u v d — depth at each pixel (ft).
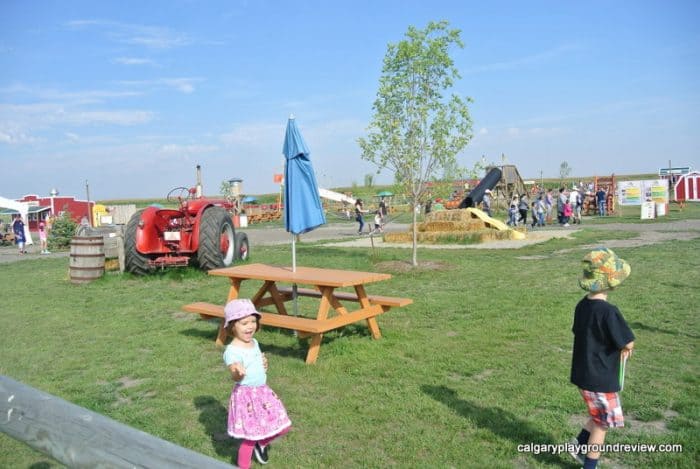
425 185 42.83
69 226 82.07
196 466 5.55
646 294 28.81
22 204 98.78
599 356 11.34
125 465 6.15
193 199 44.21
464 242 63.52
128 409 15.56
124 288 36.96
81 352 21.76
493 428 13.78
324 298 20.24
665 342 20.62
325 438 13.55
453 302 28.81
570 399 15.47
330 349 20.99
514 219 89.92
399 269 41.11
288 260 48.42
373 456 12.53
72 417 7.08
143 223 40.24
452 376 17.88
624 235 63.57
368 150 42.78
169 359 20.51
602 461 12.14
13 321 27.50
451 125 41.34
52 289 37.50
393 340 21.84
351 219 144.36
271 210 154.20
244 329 12.32
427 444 13.01
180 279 39.63
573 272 37.29
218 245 40.34
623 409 14.74
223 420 14.80
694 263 38.96
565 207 87.76
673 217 96.48
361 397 16.03
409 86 41.70
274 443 13.30
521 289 31.81
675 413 14.53
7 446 13.23
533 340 21.43
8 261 62.44
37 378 18.60
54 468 12.05
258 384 12.19
